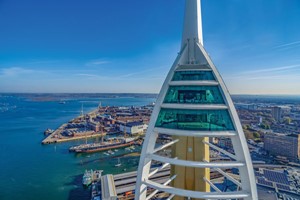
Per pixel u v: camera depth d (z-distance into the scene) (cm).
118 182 12400
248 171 3594
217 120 3844
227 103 3853
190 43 4838
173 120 4038
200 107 3872
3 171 14975
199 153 4728
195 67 4244
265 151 19975
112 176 13038
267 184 11319
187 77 4219
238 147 3722
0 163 16738
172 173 4997
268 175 12406
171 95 4172
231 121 3819
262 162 16550
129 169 15638
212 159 15938
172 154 5112
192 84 4047
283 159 18125
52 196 11475
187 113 3972
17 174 14438
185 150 4775
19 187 12481
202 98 3984
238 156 3719
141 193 4009
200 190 4675
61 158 18050
